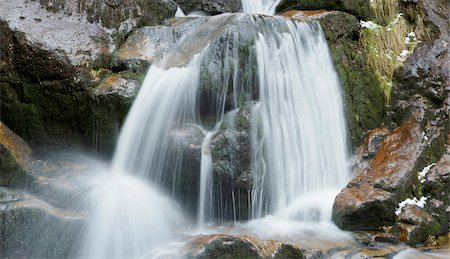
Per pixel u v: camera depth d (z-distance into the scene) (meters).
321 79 7.27
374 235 5.81
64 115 6.35
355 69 7.96
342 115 7.44
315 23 7.47
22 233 5.04
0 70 6.36
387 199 6.00
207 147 6.09
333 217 6.15
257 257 4.98
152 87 6.32
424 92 7.71
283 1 8.69
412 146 6.80
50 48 6.26
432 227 5.97
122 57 6.52
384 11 8.71
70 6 6.62
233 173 5.98
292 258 5.14
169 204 6.00
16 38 6.30
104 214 5.36
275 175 6.38
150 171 6.15
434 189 6.41
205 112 6.43
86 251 5.16
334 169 7.12
